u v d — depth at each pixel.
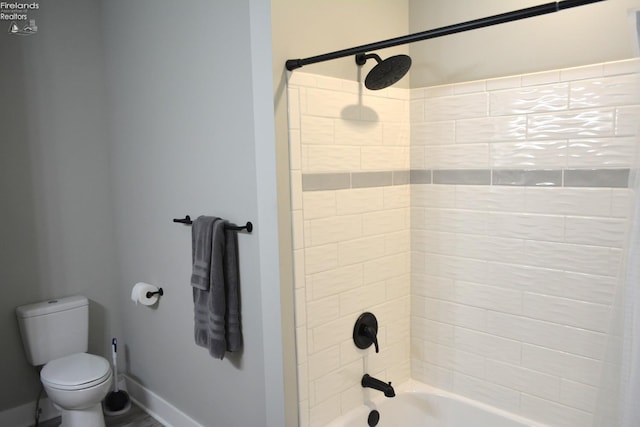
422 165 2.25
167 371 2.65
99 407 2.49
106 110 2.89
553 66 1.81
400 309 2.33
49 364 2.49
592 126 1.74
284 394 1.84
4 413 2.61
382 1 2.09
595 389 1.81
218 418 2.30
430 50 2.16
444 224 2.20
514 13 1.23
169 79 2.34
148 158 2.57
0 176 2.54
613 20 1.66
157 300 2.63
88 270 2.89
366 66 2.04
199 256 2.08
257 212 1.91
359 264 2.09
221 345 2.03
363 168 2.06
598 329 1.79
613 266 1.73
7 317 2.60
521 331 2.00
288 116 1.76
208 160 2.15
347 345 2.07
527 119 1.89
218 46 2.01
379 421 2.20
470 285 2.14
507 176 1.97
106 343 2.98
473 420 2.16
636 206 1.38
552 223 1.87
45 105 2.67
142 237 2.71
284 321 1.81
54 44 2.68
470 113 2.05
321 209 1.90
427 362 2.34
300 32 1.77
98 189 2.90
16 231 2.61
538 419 1.98
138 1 2.48
